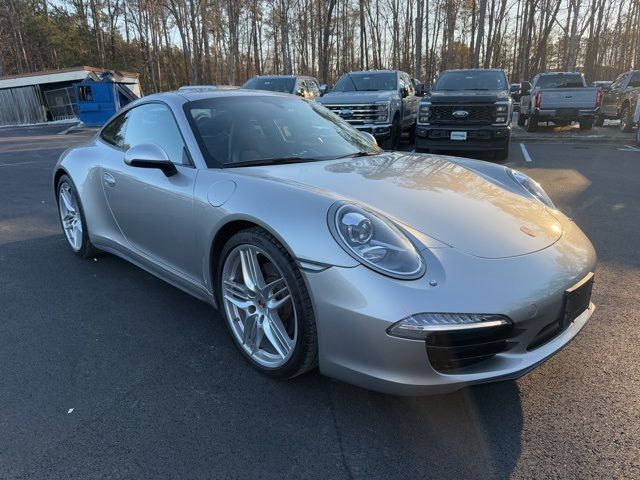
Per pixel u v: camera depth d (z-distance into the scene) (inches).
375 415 84.9
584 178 297.7
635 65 1621.6
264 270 95.0
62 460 74.9
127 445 78.1
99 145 149.5
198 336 113.0
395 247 77.1
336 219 80.7
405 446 77.6
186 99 124.6
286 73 1203.9
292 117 135.2
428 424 82.4
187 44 1462.8
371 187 97.8
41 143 618.2
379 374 75.3
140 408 87.3
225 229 97.6
